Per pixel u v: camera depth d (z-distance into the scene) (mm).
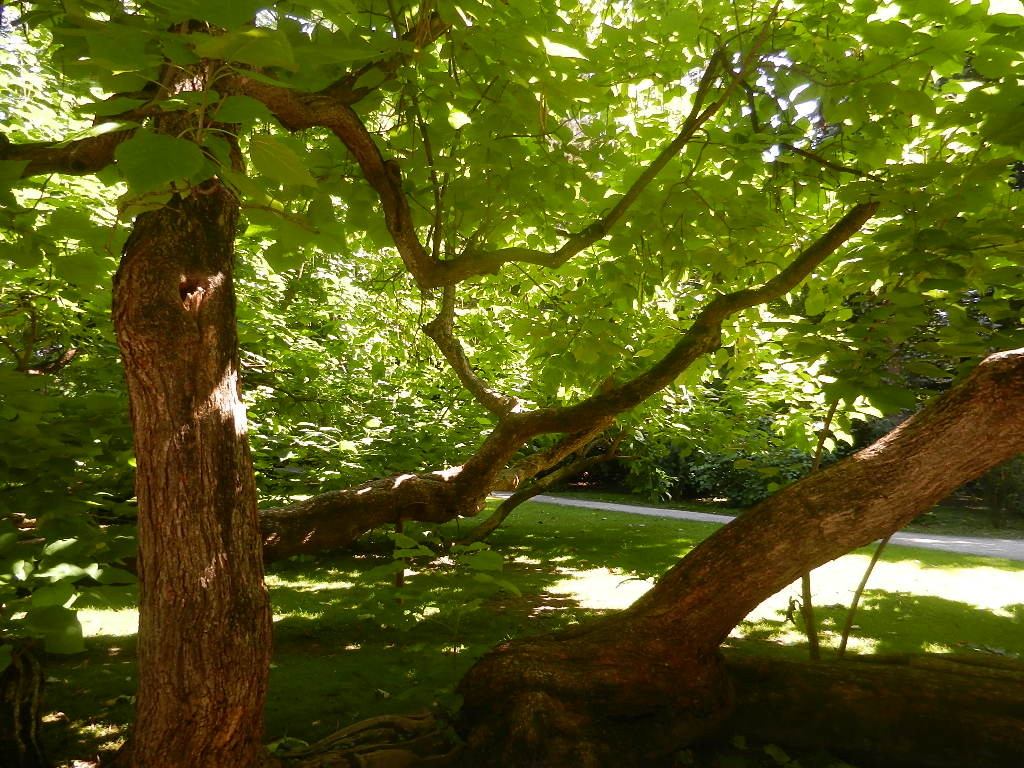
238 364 2447
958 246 2723
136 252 2225
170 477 2227
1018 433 2590
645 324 6262
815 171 3857
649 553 9203
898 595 7195
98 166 2168
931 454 2699
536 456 5680
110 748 3348
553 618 5977
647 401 7000
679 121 4539
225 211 2406
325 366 7914
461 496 5195
